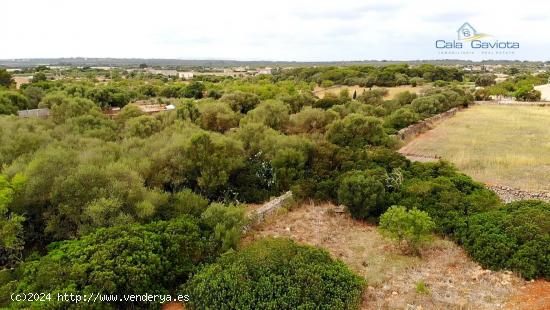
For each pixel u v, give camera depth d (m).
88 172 14.62
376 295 11.13
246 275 10.78
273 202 17.62
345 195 16.88
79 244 11.50
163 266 11.15
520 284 11.59
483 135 35.16
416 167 20.31
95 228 12.98
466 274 12.30
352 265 12.95
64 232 13.82
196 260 12.38
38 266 10.89
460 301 10.71
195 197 16.19
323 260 11.85
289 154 20.45
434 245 14.22
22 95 46.25
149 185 17.97
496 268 12.40
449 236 14.74
